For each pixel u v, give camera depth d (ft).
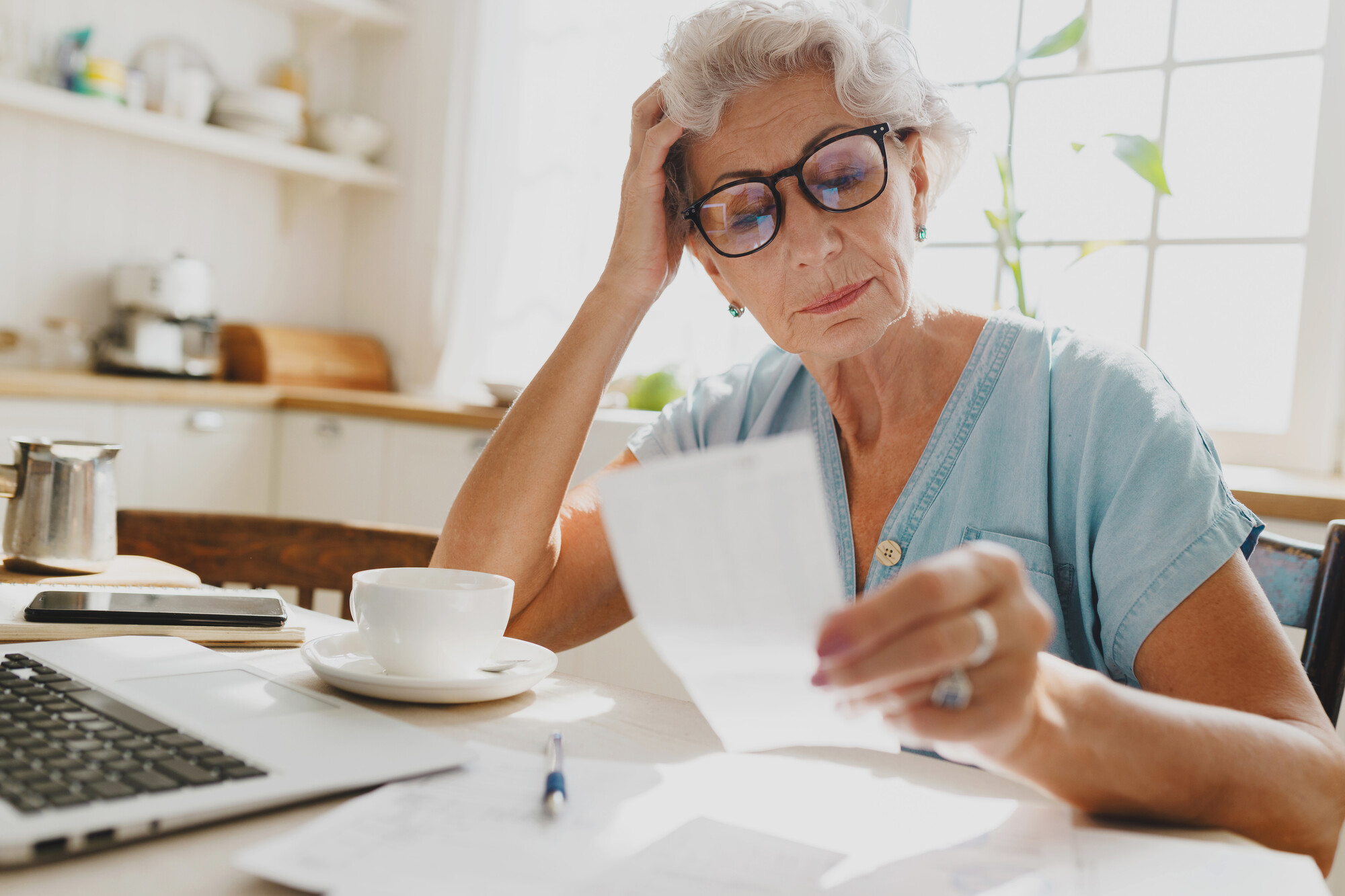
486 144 10.13
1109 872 1.47
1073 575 2.93
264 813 1.57
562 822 1.56
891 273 2.98
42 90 8.40
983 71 7.70
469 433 8.16
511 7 10.00
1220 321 6.88
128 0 9.61
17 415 7.57
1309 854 1.94
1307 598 2.92
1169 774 1.68
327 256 11.48
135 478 8.35
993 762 1.63
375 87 11.34
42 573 3.30
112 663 2.17
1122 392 2.89
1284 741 1.88
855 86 2.94
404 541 3.73
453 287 10.34
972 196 7.68
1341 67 6.41
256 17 10.66
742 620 1.38
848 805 1.72
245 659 2.37
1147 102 7.07
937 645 1.35
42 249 9.29
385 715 2.08
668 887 1.36
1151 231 7.07
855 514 3.34
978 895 1.38
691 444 3.83
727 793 1.74
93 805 1.41
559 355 3.33
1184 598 2.50
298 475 9.25
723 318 8.56
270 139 10.13
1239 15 6.77
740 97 3.03
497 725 2.07
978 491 3.07
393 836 1.46
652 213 3.38
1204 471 2.64
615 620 3.61
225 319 10.64
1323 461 6.55
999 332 3.21
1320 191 6.49
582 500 3.59
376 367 10.73
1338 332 6.49
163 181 10.07
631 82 9.22
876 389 3.28
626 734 2.05
